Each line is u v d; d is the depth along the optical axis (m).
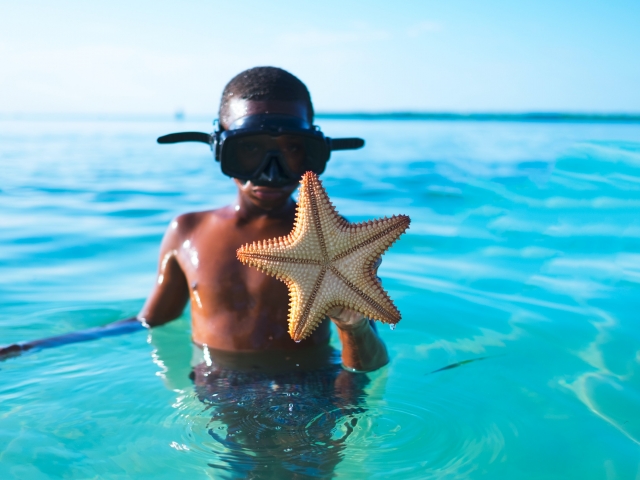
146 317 0.99
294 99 0.85
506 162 2.96
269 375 0.79
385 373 0.81
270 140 0.82
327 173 2.80
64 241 1.58
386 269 1.33
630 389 0.77
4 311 1.09
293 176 0.83
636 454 0.62
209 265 0.89
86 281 1.28
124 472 0.59
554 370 0.82
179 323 1.02
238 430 0.66
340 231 0.60
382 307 0.60
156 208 1.98
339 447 0.63
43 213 1.91
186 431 0.66
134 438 0.65
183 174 2.83
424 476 0.59
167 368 0.83
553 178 1.49
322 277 0.60
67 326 1.03
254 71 0.88
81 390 0.76
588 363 0.84
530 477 0.58
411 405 0.72
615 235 1.23
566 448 0.63
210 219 0.94
